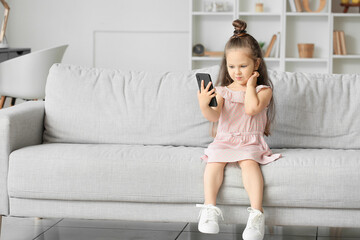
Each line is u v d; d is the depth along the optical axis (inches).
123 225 121.6
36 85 209.6
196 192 96.2
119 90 118.1
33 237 113.0
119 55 267.4
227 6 246.4
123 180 97.7
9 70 207.6
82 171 98.5
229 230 117.5
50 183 99.3
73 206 100.4
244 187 94.4
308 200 93.8
